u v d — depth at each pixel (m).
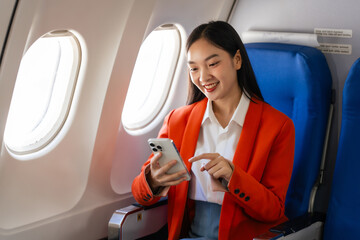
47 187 2.29
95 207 2.50
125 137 2.54
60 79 2.30
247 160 2.00
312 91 2.25
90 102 2.32
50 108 2.32
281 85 2.34
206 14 2.70
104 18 2.12
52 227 2.31
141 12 2.18
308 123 2.26
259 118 2.04
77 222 2.42
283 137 2.01
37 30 1.90
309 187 2.28
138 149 2.65
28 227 2.21
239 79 2.06
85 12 2.02
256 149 2.01
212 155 1.86
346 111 2.18
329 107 2.41
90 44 2.17
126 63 2.29
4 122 1.95
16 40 1.79
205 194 2.07
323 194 2.57
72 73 2.27
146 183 2.02
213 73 1.92
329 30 2.52
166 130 2.22
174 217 2.11
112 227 2.11
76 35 2.11
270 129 2.01
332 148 2.52
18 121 2.25
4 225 2.11
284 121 2.02
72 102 2.31
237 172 1.85
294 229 1.97
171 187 2.16
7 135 2.13
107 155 2.43
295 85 2.29
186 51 1.99
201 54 1.90
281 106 2.37
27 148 2.20
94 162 2.39
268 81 2.38
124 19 2.16
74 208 2.39
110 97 2.30
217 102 2.08
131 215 2.14
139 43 2.30
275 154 2.01
